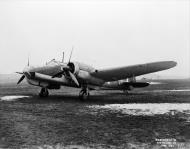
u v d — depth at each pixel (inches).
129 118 312.7
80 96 507.5
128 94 698.2
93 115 331.9
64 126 262.8
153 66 464.1
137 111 368.8
